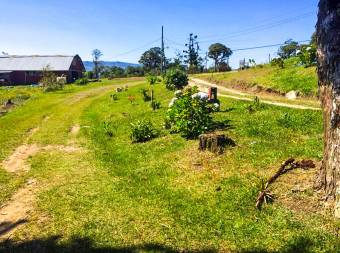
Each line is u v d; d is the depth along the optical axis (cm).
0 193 1412
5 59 9844
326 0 952
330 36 945
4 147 2209
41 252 960
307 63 3606
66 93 5709
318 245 884
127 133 2312
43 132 2662
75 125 2919
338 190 971
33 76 9456
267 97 3144
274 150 1524
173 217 1100
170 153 1694
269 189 1148
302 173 1210
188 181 1342
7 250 978
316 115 2062
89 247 970
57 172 1641
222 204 1137
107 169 1638
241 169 1370
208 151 1591
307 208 1020
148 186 1361
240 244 936
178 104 2073
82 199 1290
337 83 951
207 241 964
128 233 1030
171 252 925
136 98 4003
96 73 11806
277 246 908
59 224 1110
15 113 3700
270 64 4881
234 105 2608
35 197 1347
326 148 1014
